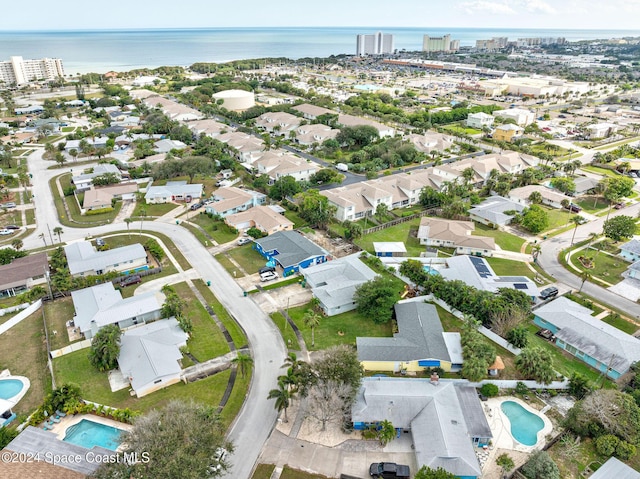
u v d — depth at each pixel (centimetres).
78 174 16750
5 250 10475
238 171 16800
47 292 9531
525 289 9538
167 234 12281
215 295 9531
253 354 7869
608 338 7838
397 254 11275
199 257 11094
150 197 14288
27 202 14375
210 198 14525
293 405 6862
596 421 6253
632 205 14738
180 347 7950
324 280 9694
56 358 7719
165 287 9450
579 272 10681
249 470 5797
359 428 6431
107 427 6406
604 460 6000
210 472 5122
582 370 7638
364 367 7488
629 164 17850
